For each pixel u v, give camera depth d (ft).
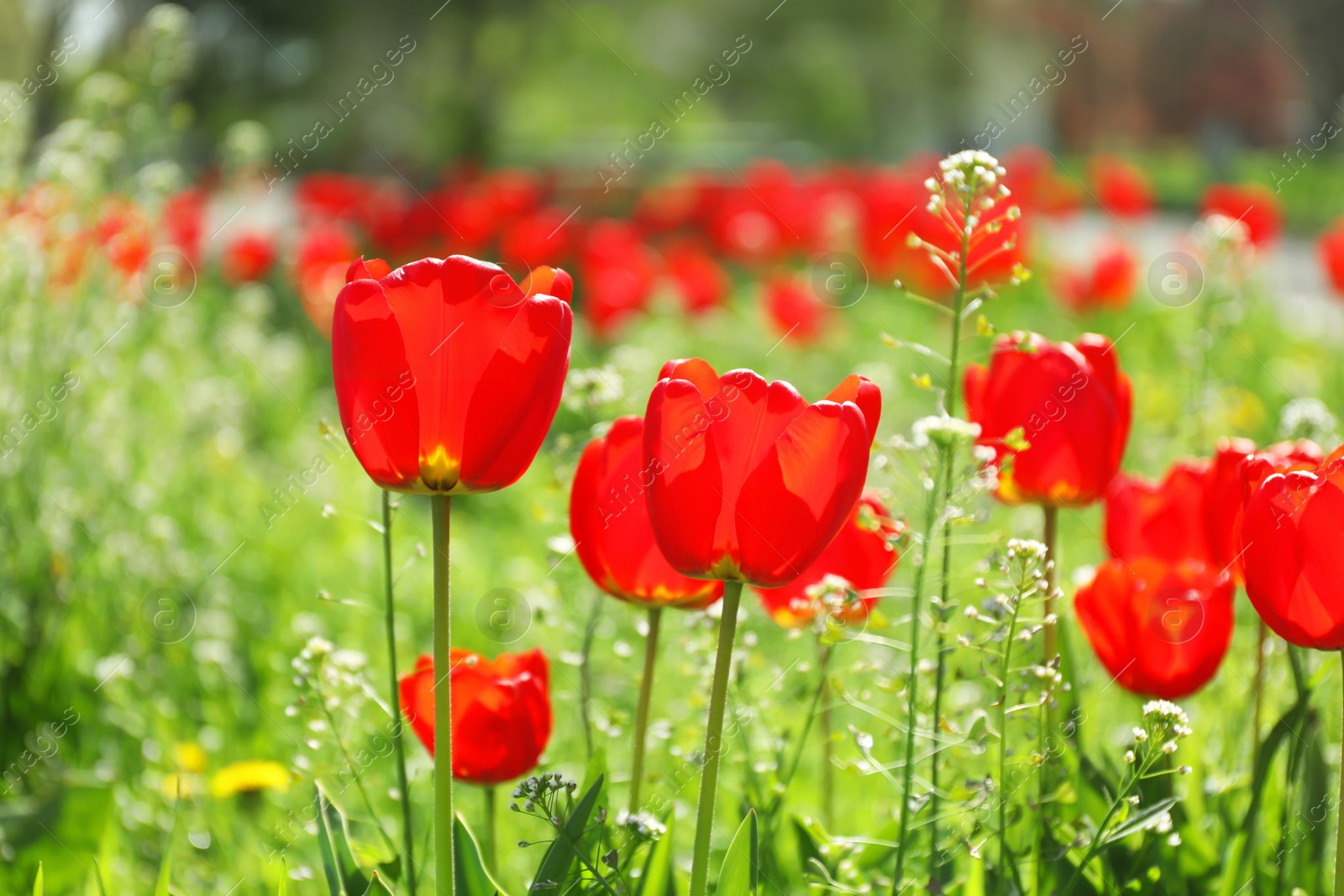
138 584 13.64
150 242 16.58
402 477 5.07
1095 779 6.74
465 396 4.96
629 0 89.04
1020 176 41.19
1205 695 9.25
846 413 5.04
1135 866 6.32
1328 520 5.29
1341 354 28.55
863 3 96.94
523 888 7.79
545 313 4.99
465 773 6.36
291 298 33.63
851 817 8.87
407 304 4.90
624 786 9.46
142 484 15.48
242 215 41.88
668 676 11.41
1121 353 28.81
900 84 101.65
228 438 20.01
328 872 5.72
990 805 6.09
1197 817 7.69
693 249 34.30
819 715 8.09
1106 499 8.32
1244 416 20.03
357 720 8.95
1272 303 33.65
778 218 39.83
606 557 6.28
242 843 9.39
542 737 6.48
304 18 61.67
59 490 13.34
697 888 5.10
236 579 16.30
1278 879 6.53
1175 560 8.03
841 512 5.18
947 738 6.32
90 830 7.89
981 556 14.87
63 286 14.21
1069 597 8.90
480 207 36.45
